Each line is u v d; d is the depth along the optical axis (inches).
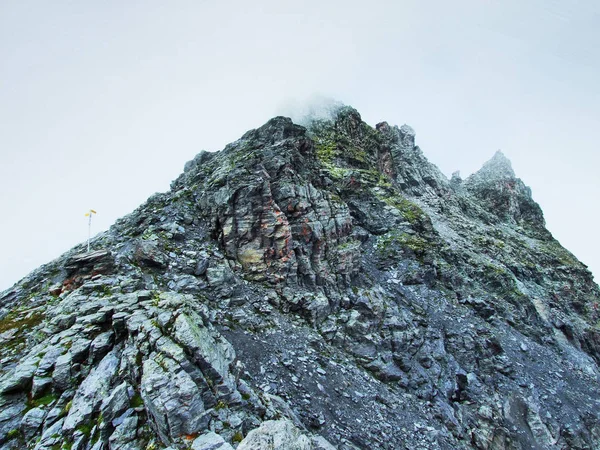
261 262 1092.5
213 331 636.1
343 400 800.3
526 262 2522.1
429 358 1117.1
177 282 908.6
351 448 673.0
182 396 427.2
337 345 1019.9
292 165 1402.6
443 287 1555.1
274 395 681.0
